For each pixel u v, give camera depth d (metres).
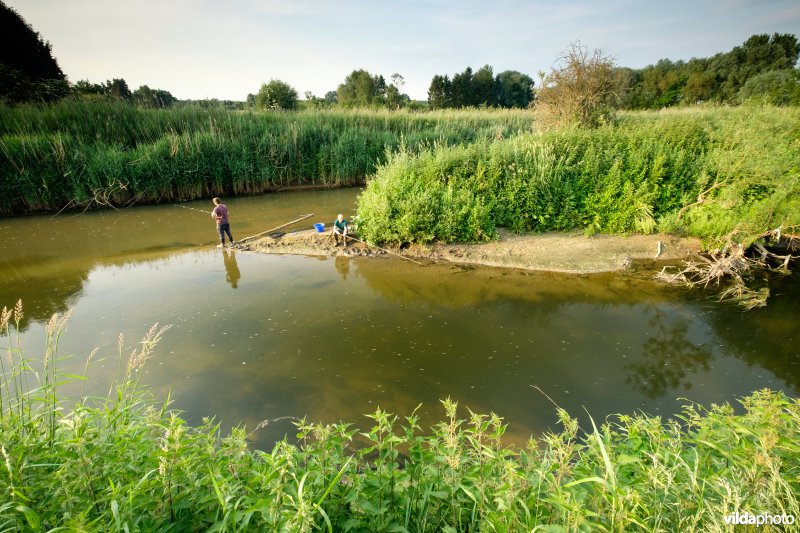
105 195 17.47
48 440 2.69
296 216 16.22
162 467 2.33
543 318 8.25
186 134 18.98
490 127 27.08
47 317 8.41
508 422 5.46
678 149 13.76
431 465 2.80
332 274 10.60
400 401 5.91
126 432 3.01
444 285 9.85
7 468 2.24
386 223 12.05
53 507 2.25
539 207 12.27
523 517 2.38
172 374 6.52
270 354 7.09
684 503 2.33
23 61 28.77
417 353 7.11
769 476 2.40
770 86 36.09
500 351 7.15
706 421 3.40
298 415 5.62
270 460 2.53
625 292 9.28
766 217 10.15
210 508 2.45
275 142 21.02
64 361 6.79
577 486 2.59
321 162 22.00
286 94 35.34
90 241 13.44
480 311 8.58
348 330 7.89
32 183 16.36
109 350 7.18
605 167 12.62
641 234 11.88
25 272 10.95
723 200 11.06
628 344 7.29
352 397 6.00
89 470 2.39
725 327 7.74
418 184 12.79
